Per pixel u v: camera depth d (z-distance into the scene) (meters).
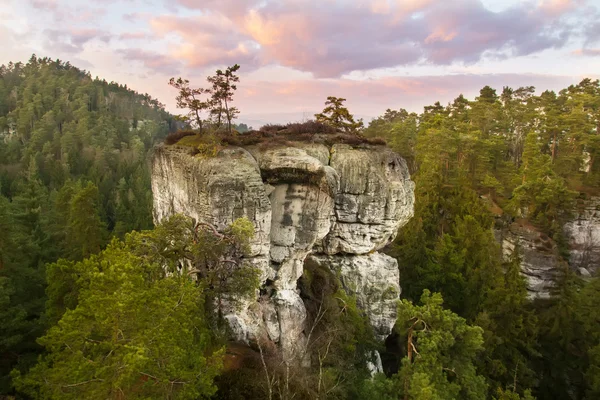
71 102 137.12
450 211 53.47
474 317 39.47
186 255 23.06
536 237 56.59
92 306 14.52
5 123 124.50
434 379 24.31
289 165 27.94
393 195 31.72
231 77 30.16
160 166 32.78
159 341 14.21
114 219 69.81
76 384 13.45
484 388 25.83
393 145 74.81
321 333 28.48
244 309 26.08
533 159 61.31
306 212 28.50
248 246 23.48
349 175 31.44
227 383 21.69
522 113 78.31
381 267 34.03
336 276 33.53
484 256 44.31
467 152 66.06
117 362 13.33
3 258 28.69
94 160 103.62
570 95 78.56
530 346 36.12
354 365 29.17
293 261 29.27
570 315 38.72
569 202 59.88
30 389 14.91
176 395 14.90
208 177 25.42
